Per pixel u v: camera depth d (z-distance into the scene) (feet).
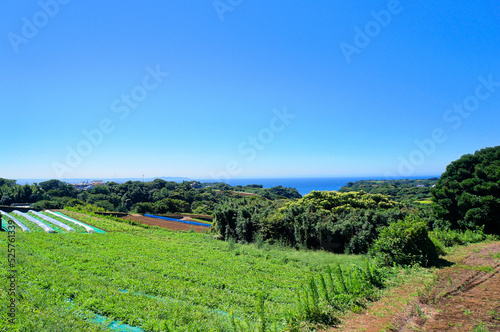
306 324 22.45
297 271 46.85
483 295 27.22
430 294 28.43
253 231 81.41
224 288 35.60
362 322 22.71
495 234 68.08
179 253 56.90
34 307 23.02
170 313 24.64
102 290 29.30
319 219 71.67
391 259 43.04
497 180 68.28
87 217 122.11
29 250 46.55
